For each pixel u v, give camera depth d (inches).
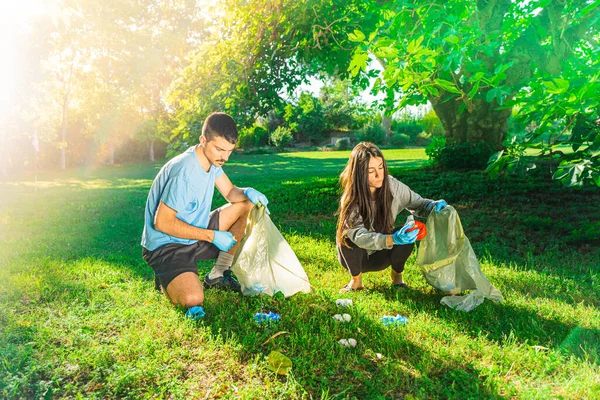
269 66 314.7
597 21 200.1
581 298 138.8
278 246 144.6
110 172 1077.8
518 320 120.0
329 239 231.1
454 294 139.3
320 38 320.8
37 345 108.6
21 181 842.2
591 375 91.0
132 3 540.7
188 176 128.4
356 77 405.1
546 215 267.7
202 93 279.1
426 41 204.1
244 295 143.8
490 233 231.6
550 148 192.4
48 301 140.3
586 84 155.6
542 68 211.8
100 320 122.6
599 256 185.0
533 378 93.2
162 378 94.4
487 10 263.6
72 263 187.0
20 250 215.8
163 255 131.8
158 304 134.6
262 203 143.1
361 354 104.1
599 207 283.7
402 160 1022.4
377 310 131.4
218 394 88.3
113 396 88.7
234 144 128.8
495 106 455.8
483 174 416.5
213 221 144.9
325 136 1904.5
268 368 97.1
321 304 133.7
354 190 139.6
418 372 96.7
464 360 101.0
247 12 314.5
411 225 127.4
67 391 90.0
